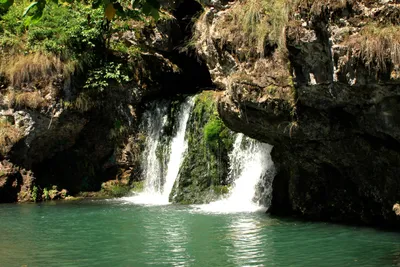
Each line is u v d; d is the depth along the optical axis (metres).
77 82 19.00
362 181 11.14
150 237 10.82
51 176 19.28
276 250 9.27
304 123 10.71
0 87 18.39
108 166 19.80
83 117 19.22
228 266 8.30
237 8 11.76
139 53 20.33
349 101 9.72
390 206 10.55
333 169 11.95
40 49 18.59
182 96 19.22
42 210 15.46
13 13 19.47
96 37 19.06
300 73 10.05
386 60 8.44
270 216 13.12
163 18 20.73
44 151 19.19
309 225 11.47
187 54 22.06
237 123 12.11
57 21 19.08
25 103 18.16
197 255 9.11
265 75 10.88
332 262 8.34
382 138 9.99
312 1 9.25
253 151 15.77
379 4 8.56
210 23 13.10
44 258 9.16
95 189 19.61
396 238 9.84
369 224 11.23
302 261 8.46
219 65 12.86
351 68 8.87
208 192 16.86
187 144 17.97
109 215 14.14
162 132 19.34
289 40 9.71
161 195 18.75
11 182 18.06
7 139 18.05
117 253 9.43
